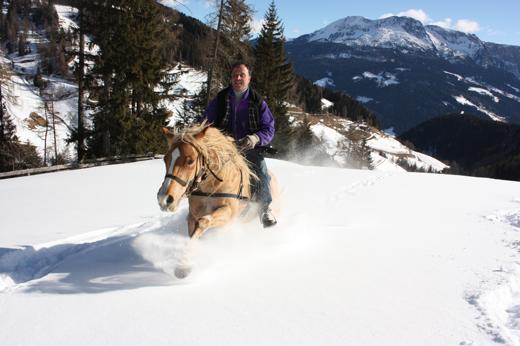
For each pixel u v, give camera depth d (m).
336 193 11.10
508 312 3.90
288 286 4.08
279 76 35.59
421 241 6.04
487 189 12.70
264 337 3.11
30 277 4.75
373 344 3.06
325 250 5.33
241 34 24.20
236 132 5.50
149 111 26.64
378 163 87.44
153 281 4.18
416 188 12.39
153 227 6.65
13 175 17.83
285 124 36.34
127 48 23.38
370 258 5.07
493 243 6.09
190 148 4.21
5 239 5.93
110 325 3.23
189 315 3.41
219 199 4.70
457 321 3.44
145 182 12.98
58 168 19.80
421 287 4.18
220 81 24.95
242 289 3.97
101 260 4.83
